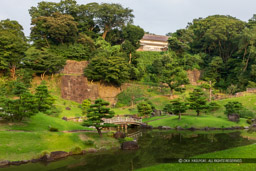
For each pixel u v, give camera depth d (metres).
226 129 42.34
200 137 34.88
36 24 66.94
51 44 69.19
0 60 51.97
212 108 55.22
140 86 72.69
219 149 26.25
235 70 75.81
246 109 51.50
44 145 25.16
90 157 24.23
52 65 59.50
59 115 45.62
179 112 47.91
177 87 65.75
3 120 30.14
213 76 77.94
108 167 20.58
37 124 31.48
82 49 71.00
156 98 66.12
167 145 29.50
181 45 86.69
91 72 64.56
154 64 79.31
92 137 30.12
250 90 61.22
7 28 59.75
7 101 28.52
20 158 22.11
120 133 32.56
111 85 69.81
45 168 20.45
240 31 85.31
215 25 86.25
